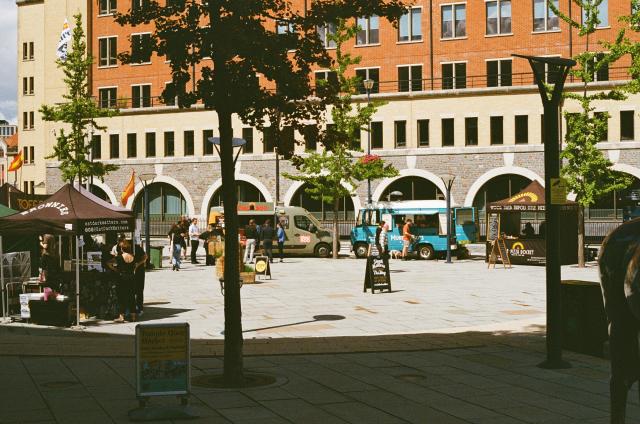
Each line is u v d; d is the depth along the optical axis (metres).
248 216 37.16
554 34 44.06
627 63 41.47
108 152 53.50
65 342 11.96
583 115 28.83
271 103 9.55
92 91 54.47
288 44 9.43
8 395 8.23
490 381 9.01
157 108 51.78
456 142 44.47
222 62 9.10
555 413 7.47
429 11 46.66
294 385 8.77
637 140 40.91
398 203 35.50
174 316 15.48
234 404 7.83
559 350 9.87
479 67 45.66
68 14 55.38
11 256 16.59
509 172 43.22
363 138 46.50
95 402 7.91
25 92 66.06
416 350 11.16
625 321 5.60
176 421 7.14
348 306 16.83
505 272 26.36
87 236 24.05
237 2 8.80
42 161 64.38
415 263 31.59
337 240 35.91
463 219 34.84
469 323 14.28
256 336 12.73
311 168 35.84
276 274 25.78
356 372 9.53
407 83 47.19
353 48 48.06
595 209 42.81
